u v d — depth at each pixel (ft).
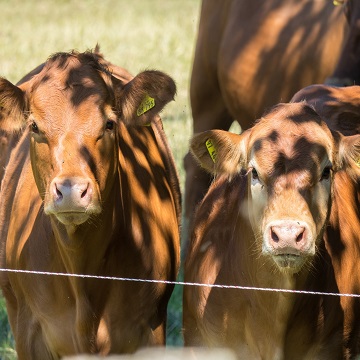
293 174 28.73
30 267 33.50
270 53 52.19
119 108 32.58
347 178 35.32
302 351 32.48
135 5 134.92
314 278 31.48
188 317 35.17
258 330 32.07
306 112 30.58
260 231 29.55
